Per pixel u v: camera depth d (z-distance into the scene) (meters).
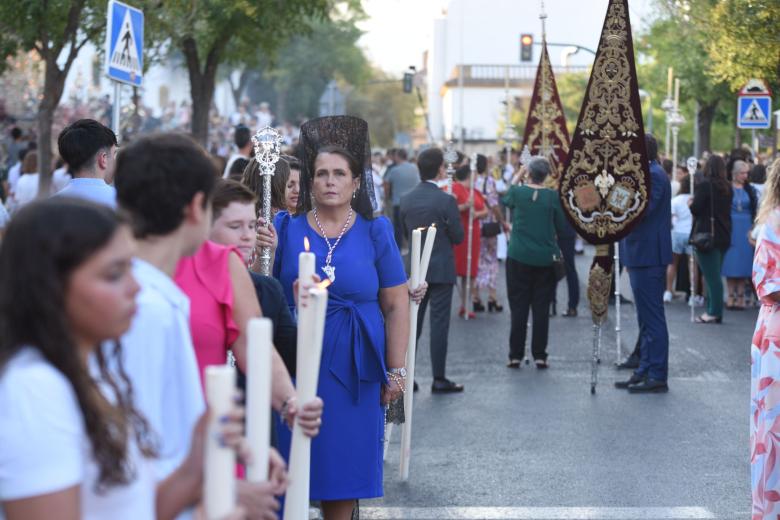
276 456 3.98
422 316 13.70
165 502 3.37
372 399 7.17
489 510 8.77
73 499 2.97
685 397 13.23
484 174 23.02
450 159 19.59
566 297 23.14
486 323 19.59
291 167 9.31
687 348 16.73
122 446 3.08
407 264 24.14
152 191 3.93
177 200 3.95
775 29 22.98
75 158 8.73
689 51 32.78
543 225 14.97
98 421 3.04
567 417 12.15
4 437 2.93
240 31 24.81
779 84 25.41
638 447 10.80
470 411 12.51
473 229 20.06
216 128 52.84
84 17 19.53
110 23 12.72
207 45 25.22
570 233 19.97
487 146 84.88
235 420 3.10
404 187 30.02
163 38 21.36
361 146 7.55
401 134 75.50
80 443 3.01
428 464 10.20
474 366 15.45
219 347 4.91
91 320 3.05
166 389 3.81
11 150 29.27
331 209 7.42
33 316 2.98
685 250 22.27
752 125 24.95
